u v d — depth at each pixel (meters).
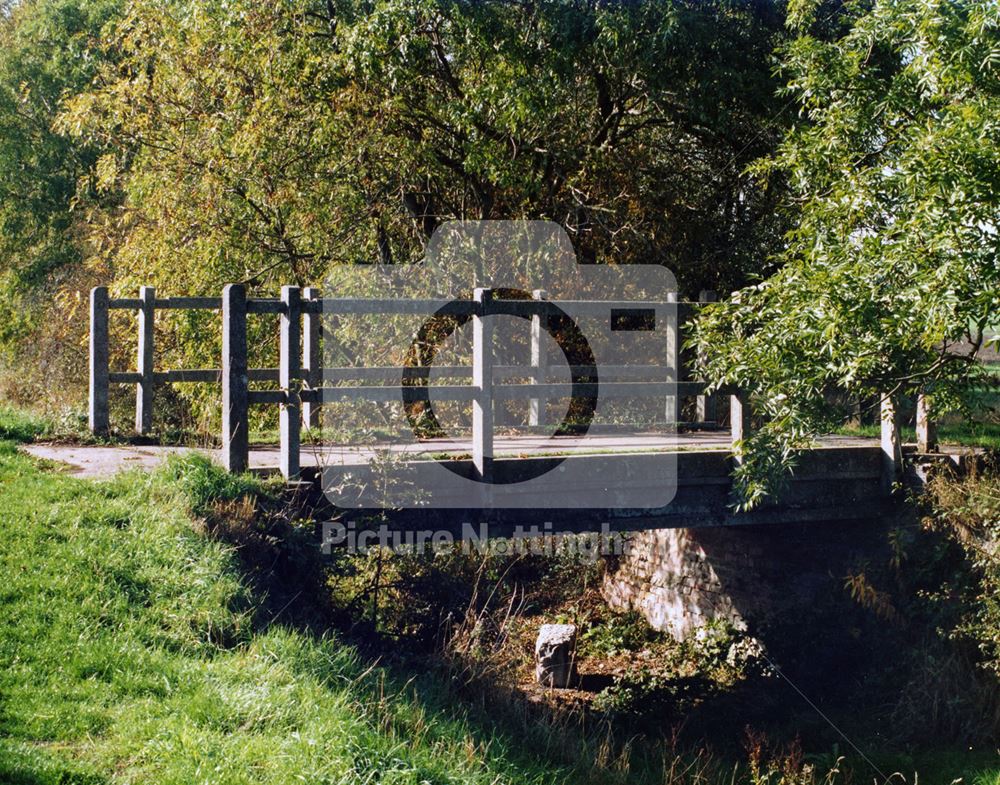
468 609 9.06
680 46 15.23
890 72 12.83
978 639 9.99
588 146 16.08
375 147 15.06
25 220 30.19
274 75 15.09
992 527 10.08
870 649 11.21
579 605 15.80
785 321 9.45
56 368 18.53
